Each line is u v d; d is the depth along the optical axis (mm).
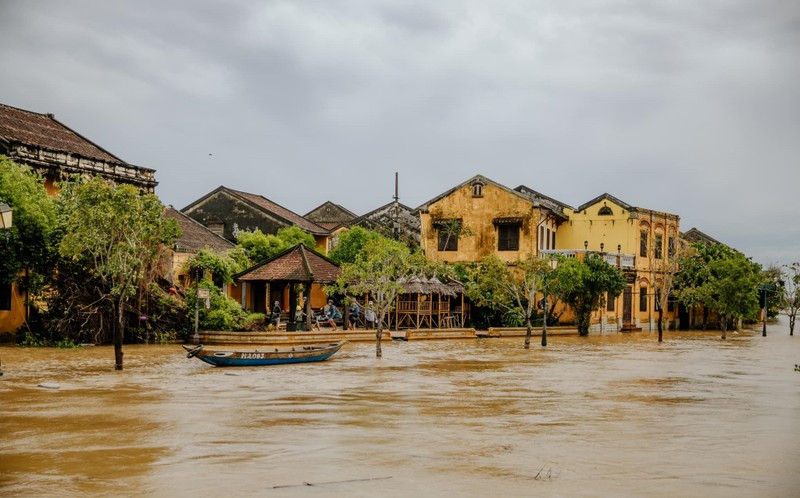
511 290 45031
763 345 45500
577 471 13594
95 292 36875
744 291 50719
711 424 18047
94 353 33031
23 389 22781
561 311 54094
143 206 28969
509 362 32594
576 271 50594
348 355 34844
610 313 58625
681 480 13070
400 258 35094
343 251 57719
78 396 21547
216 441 15820
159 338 38688
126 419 18156
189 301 39812
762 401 21750
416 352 37125
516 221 56812
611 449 15320
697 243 67750
